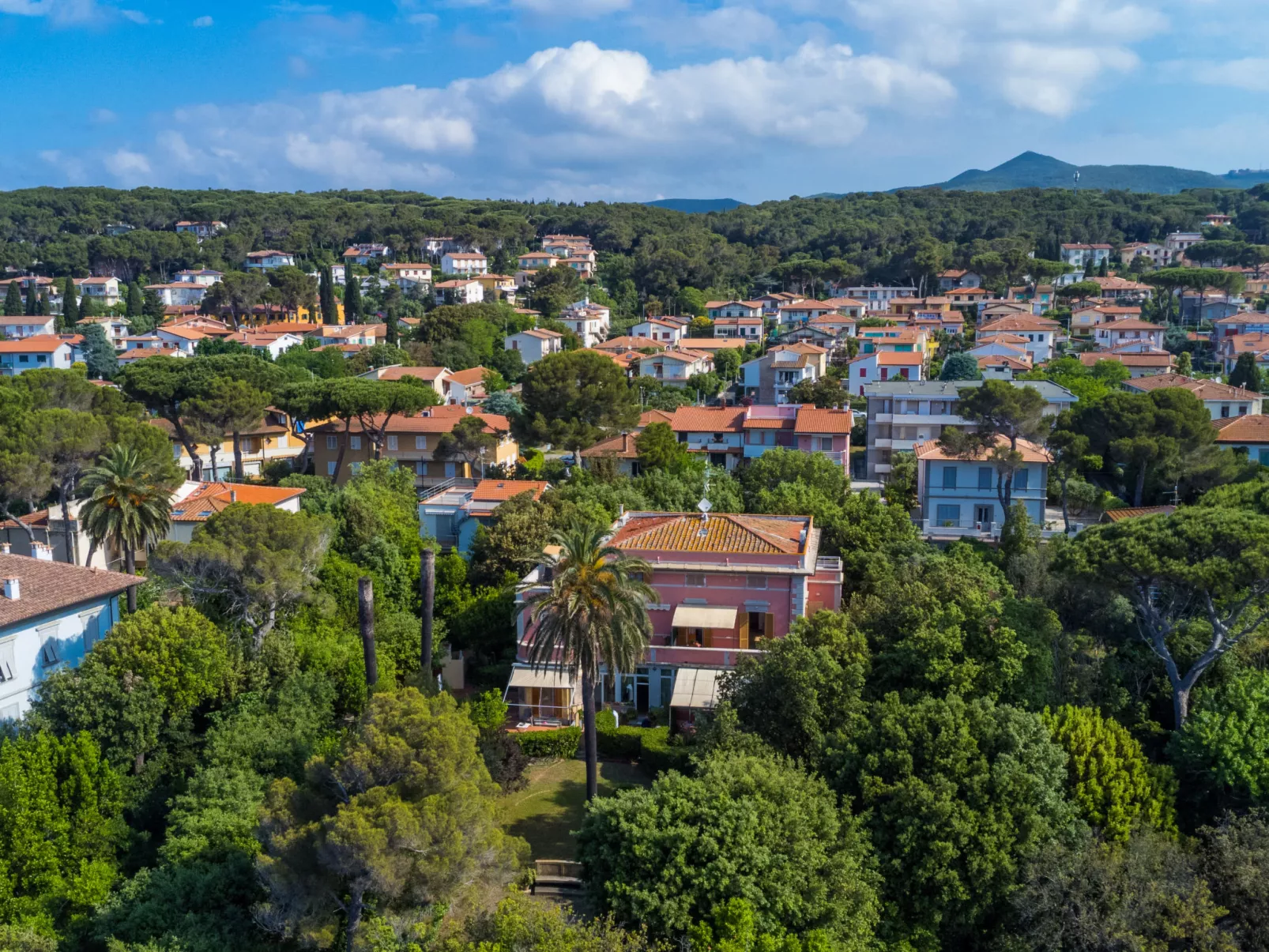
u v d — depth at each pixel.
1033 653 49.19
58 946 38.19
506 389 164.00
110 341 184.12
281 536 58.34
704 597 54.56
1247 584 48.59
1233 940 39.38
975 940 41.91
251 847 40.56
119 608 58.78
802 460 87.06
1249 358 137.12
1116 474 96.62
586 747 44.62
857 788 43.00
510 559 68.62
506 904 33.53
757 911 35.38
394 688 50.75
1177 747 47.78
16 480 68.12
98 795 43.72
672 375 165.25
